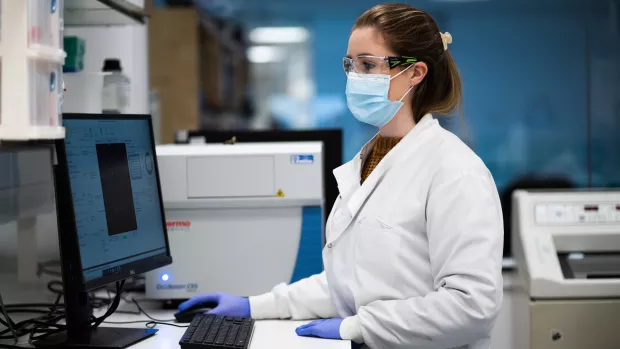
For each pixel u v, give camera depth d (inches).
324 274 60.6
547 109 238.8
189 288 67.7
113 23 78.7
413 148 53.1
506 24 238.4
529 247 83.8
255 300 59.8
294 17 250.5
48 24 46.1
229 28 215.8
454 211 48.2
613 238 84.8
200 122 147.1
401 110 55.1
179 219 67.7
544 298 81.8
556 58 237.3
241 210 67.8
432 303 47.5
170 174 67.0
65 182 47.7
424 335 47.6
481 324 46.5
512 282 90.8
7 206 57.7
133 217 56.1
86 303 53.9
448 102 55.8
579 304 81.0
